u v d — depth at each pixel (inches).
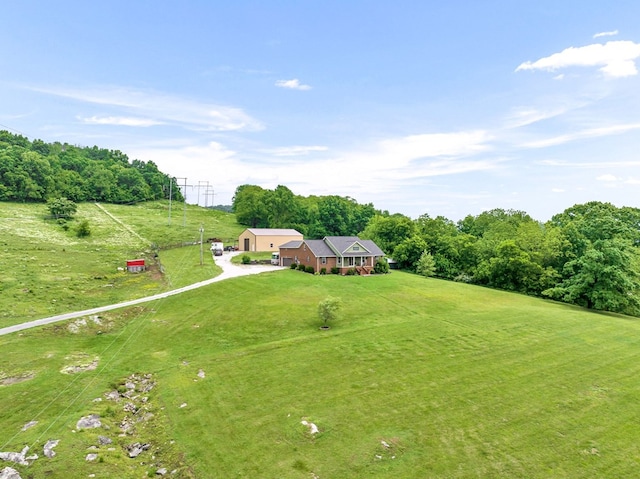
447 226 3341.5
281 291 1734.7
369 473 619.8
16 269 1984.5
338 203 4638.3
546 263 2333.9
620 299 1768.0
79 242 2883.9
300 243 2417.6
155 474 616.7
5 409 761.6
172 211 5177.2
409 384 921.5
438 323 1391.5
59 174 4788.4
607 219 2397.9
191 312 1446.9
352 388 896.9
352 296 1710.1
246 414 786.2
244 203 4394.7
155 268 2325.3
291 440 700.7
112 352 1098.1
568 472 634.2
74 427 713.6
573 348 1195.3
